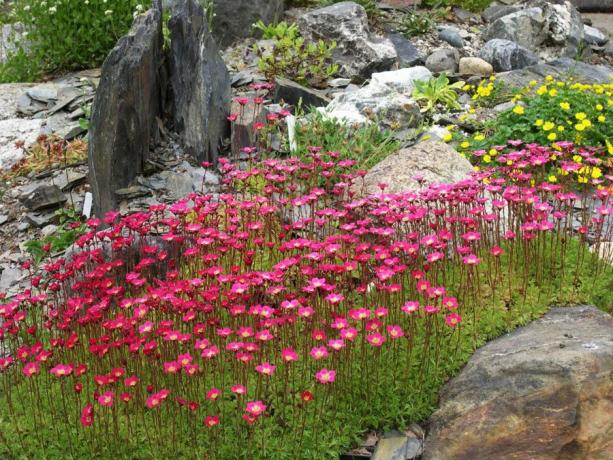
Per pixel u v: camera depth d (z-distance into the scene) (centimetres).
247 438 130
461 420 131
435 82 218
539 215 147
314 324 139
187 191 183
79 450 131
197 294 142
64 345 139
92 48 241
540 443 128
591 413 128
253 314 137
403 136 200
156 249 147
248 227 159
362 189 166
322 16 239
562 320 142
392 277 143
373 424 133
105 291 138
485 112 217
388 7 280
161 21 197
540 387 129
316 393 134
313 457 129
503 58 247
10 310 138
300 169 178
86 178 195
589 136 194
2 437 133
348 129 196
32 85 234
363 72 236
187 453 129
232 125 191
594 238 169
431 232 159
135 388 135
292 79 226
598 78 242
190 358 127
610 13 325
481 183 158
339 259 155
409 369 136
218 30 254
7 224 187
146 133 188
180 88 196
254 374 138
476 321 142
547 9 268
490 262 149
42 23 240
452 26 277
